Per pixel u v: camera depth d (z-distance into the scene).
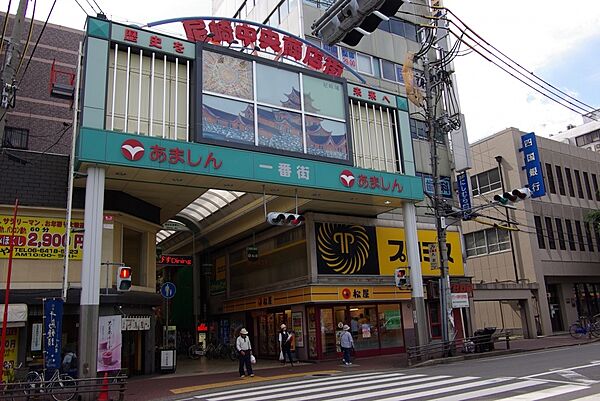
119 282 14.23
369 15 7.48
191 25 17.89
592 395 9.38
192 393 14.00
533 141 31.45
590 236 36.31
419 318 20.12
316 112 19.72
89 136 14.70
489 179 34.84
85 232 14.38
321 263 22.14
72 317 17.11
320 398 11.24
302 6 25.22
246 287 27.17
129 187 17.67
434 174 21.44
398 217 25.34
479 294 27.70
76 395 13.14
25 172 16.31
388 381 13.77
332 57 21.09
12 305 14.90
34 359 15.61
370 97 21.64
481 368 15.69
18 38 13.54
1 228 15.77
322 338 21.80
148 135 16.09
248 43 18.84
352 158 19.98
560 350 21.27
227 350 27.23
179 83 17.28
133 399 13.17
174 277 35.00
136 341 19.28
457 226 27.58
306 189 18.80
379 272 23.72
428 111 21.97
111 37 16.05
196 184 17.47
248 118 17.94
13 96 13.81
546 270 32.25
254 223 24.88
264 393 12.92
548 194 34.66
